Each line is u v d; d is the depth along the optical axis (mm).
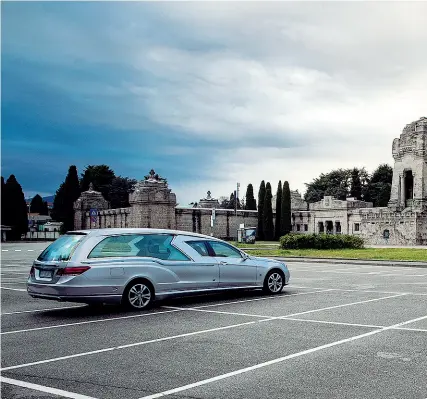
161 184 79438
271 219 84250
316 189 142125
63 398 6641
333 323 11297
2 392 6906
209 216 84750
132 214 80562
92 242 13234
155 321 11930
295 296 15820
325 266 30141
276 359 8336
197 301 15023
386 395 6574
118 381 7301
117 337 10250
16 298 16438
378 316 12133
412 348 8977
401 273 24688
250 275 15602
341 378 7293
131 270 13328
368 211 79938
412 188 83500
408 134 80438
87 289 12727
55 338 10250
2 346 9562
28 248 60125
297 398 6496
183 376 7484
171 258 14188
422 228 66938
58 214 108688
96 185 135750
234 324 11352
